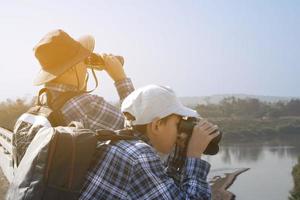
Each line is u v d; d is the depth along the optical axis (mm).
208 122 2055
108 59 2709
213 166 98500
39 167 1717
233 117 198750
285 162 104000
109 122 2328
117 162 1768
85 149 1759
